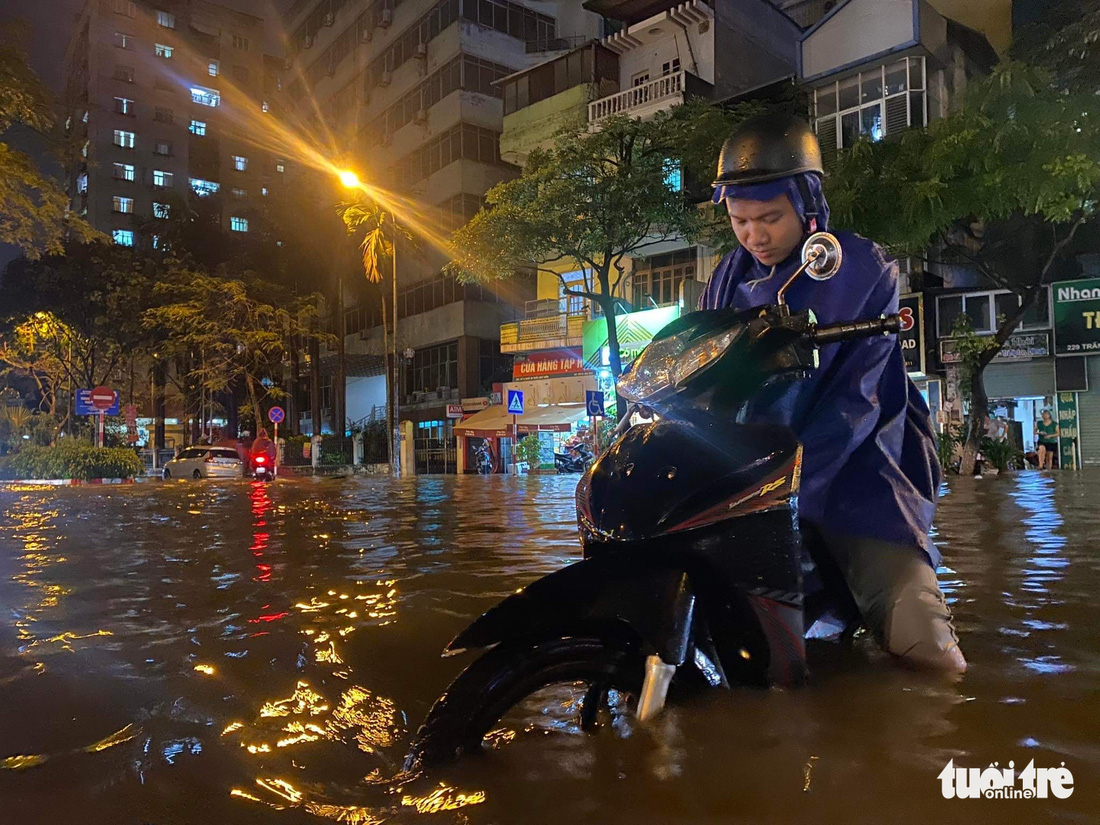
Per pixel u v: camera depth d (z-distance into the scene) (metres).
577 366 30.59
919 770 1.62
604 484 1.97
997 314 21.52
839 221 15.94
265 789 1.63
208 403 43.97
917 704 1.98
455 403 37.22
